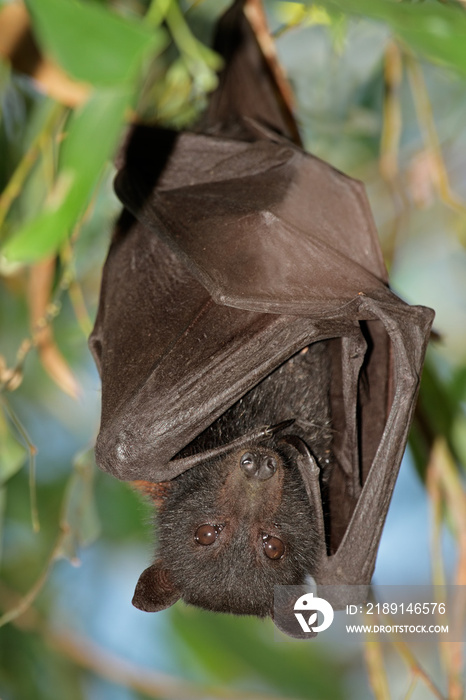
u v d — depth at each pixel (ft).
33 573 36.19
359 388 22.34
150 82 26.68
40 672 35.55
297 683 35.91
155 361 21.47
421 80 26.43
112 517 36.96
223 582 23.38
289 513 23.63
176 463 21.77
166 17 21.89
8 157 25.13
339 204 22.61
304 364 24.75
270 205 21.84
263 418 24.82
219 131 24.95
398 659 33.60
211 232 21.44
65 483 36.63
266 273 20.57
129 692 37.52
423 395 27.22
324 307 20.22
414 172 29.86
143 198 22.43
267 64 25.49
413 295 35.37
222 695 33.58
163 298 22.24
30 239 13.75
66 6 12.15
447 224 33.01
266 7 28.53
